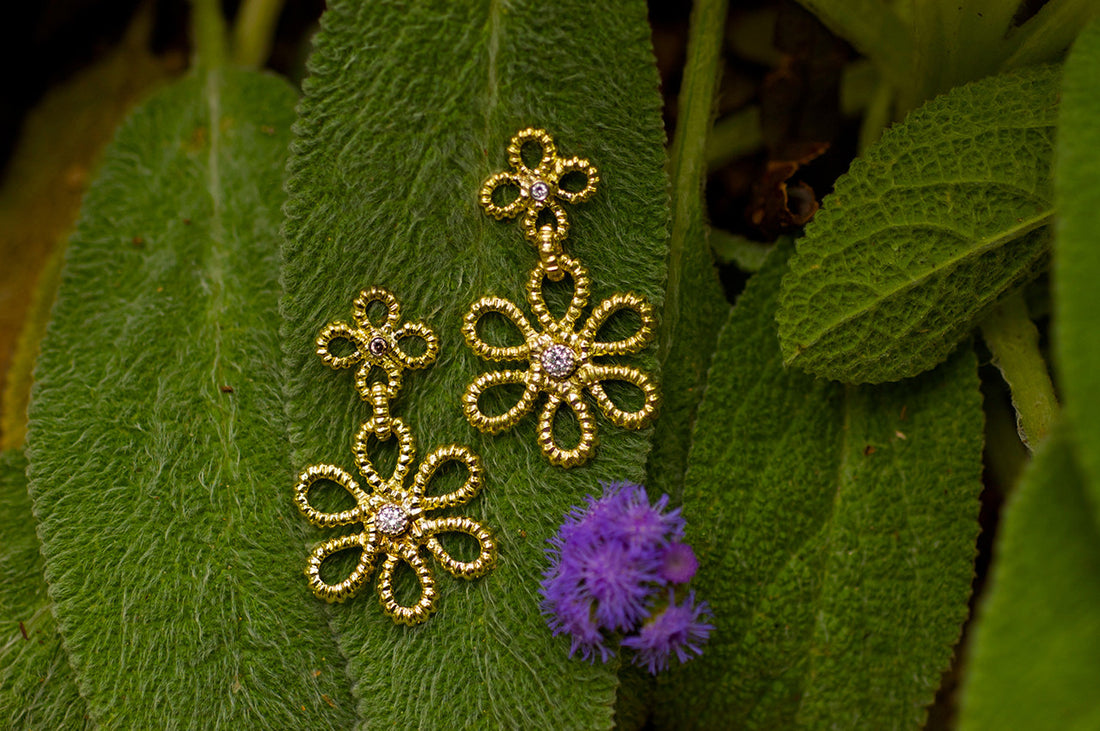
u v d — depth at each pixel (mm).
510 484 228
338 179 229
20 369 261
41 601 238
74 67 293
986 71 234
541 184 227
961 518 231
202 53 255
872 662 231
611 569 214
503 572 227
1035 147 222
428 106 230
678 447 235
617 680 224
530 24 230
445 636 226
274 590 230
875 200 225
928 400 234
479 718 224
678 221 238
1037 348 235
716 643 232
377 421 226
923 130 226
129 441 235
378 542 226
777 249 241
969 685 194
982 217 222
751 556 232
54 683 234
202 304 241
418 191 230
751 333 237
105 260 244
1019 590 195
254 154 248
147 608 229
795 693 232
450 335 230
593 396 227
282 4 269
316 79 229
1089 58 203
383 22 229
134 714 227
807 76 250
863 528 232
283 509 232
